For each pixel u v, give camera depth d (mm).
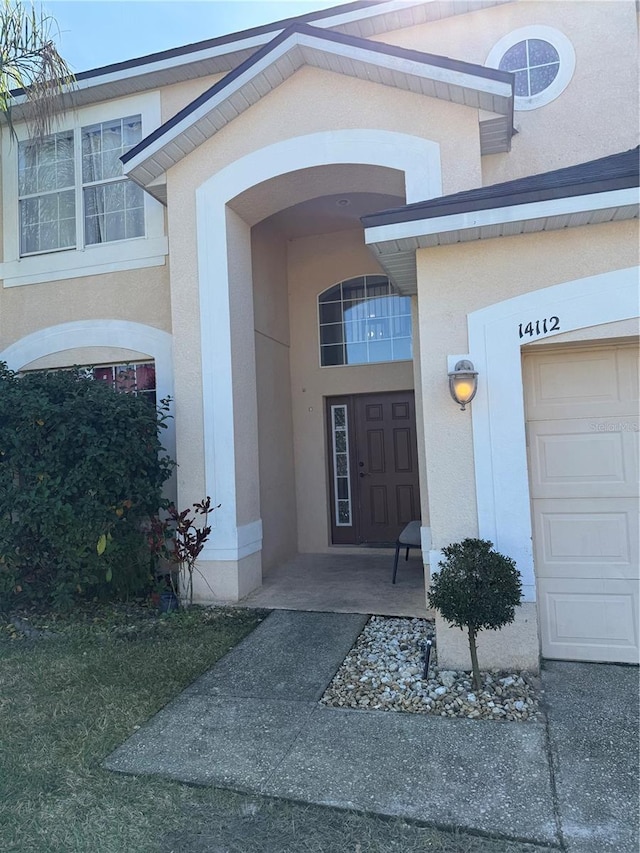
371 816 2820
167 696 4184
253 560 6781
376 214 4328
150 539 6379
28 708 4023
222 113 6375
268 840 2674
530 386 4551
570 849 2568
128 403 6203
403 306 8758
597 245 4191
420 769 3193
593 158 6398
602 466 4449
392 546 8812
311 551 8922
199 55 7254
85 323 7812
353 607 6004
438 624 4434
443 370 4449
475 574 3947
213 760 3350
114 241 7777
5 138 8289
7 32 6004
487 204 4113
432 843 2627
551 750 3332
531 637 4254
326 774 3178
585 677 4203
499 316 4355
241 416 6715
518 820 2756
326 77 6184
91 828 2773
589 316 4199
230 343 6543
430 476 4461
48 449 5828
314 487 8945
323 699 4086
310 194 6785
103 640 5324
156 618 5926
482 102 5598
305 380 9047
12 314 8172
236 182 6520
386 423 8945
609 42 6430
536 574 4531
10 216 8234
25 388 6090
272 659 4789
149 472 6523
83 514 5777
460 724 3656
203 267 6633
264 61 5977
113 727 3750
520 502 4289
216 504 6488
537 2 6633
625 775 3086
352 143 6074
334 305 9062
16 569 5957
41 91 6262
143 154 6492
